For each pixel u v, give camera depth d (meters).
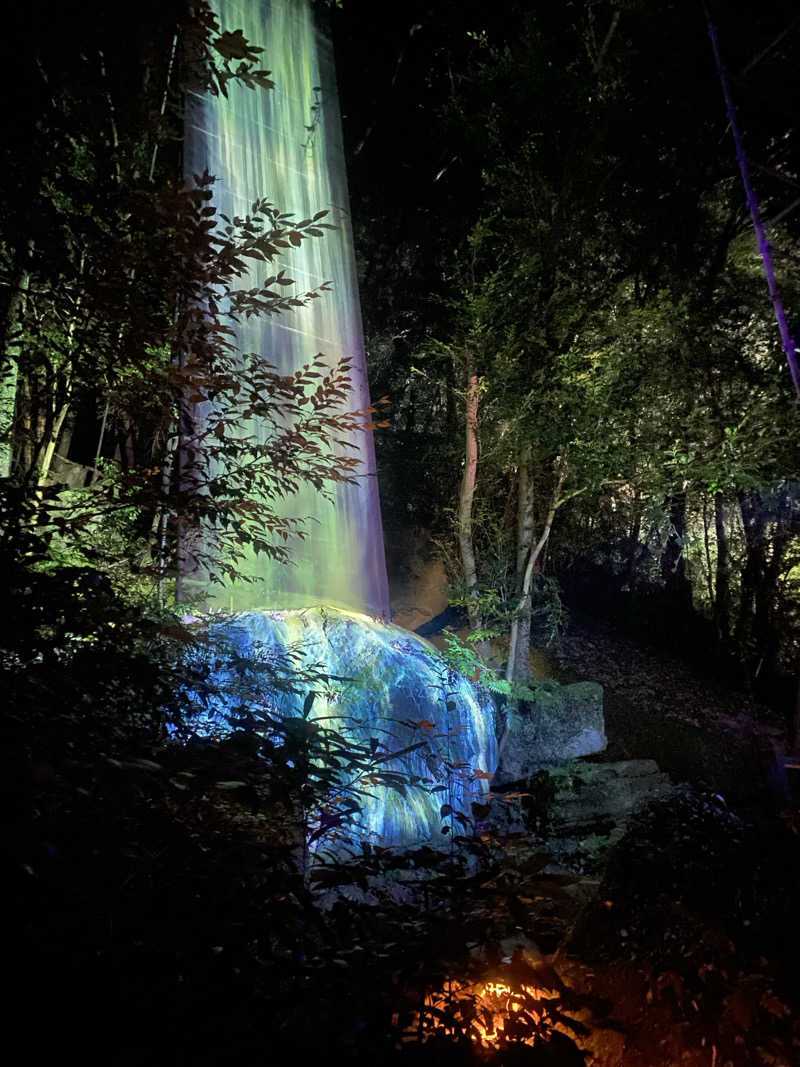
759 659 13.37
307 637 7.29
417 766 7.14
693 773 9.64
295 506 10.15
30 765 1.36
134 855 1.52
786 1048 2.18
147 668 1.91
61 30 2.27
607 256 10.91
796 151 11.22
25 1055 1.13
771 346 10.95
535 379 9.18
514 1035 1.64
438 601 11.70
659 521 10.94
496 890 1.86
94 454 9.23
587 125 9.54
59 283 2.41
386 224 12.84
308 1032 1.48
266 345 10.45
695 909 2.70
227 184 10.23
